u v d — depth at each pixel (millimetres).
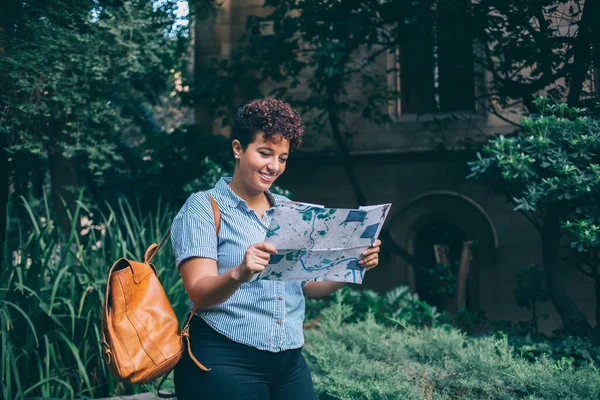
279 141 1813
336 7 6656
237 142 1860
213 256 1775
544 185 4457
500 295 9023
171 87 9172
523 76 6727
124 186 8141
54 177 6863
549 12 5402
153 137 8461
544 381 3389
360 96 9609
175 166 8148
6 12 5395
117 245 4508
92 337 4078
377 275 9617
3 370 3438
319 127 8883
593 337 4703
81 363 3695
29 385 3818
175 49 7801
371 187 9648
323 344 4258
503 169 4625
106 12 6250
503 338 4336
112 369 1807
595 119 4754
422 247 9773
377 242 1865
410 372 3711
